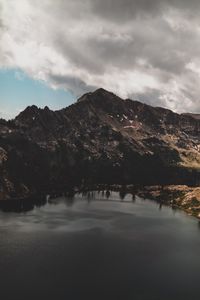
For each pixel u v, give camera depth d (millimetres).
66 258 174125
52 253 179750
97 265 167875
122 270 164000
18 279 145875
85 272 158000
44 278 148625
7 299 129375
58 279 148625
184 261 181500
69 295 135250
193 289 147500
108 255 183625
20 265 160250
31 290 137000
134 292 141500
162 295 140375
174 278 158125
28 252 178375
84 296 135125
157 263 176250
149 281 153125
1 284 140625
